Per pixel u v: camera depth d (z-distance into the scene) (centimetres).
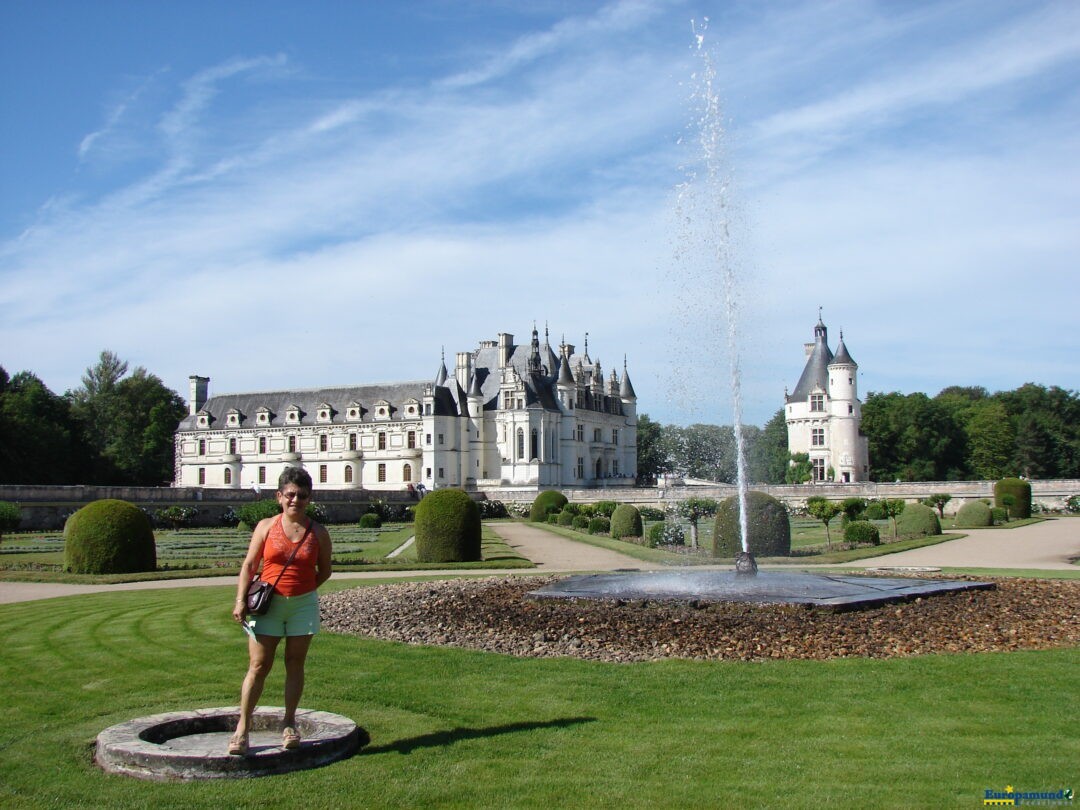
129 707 1307
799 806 908
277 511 6475
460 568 3444
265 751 1026
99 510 3381
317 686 1390
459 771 1012
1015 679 1369
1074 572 2962
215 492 7562
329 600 2322
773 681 1371
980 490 7719
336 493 8112
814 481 11588
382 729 1167
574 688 1354
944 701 1259
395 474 13125
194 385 15025
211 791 958
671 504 8588
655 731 1147
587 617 1869
